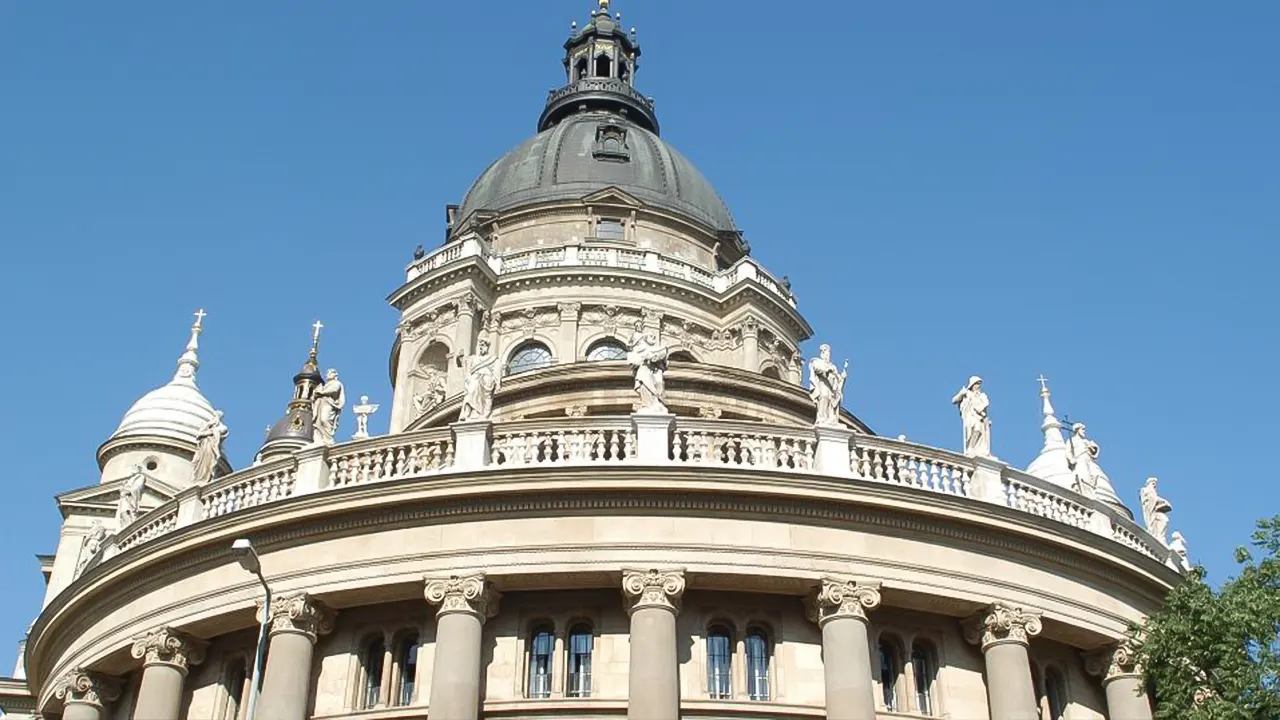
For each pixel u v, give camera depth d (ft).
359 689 102.53
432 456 106.83
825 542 101.19
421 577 99.71
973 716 102.83
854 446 106.63
